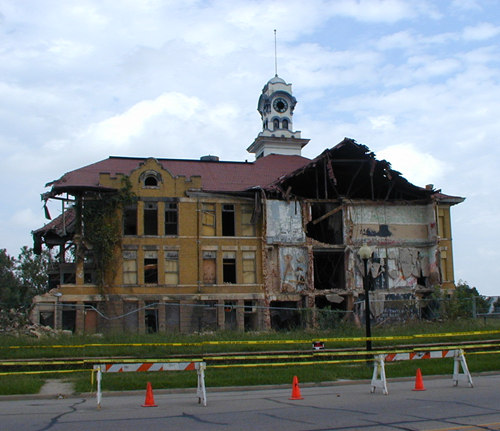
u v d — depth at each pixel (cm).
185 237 4719
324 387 2073
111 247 4528
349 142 4969
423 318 5062
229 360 2483
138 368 1720
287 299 4812
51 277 5497
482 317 4450
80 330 4272
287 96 6681
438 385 2023
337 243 5141
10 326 3925
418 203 5244
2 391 1886
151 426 1302
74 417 1450
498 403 1562
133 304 4556
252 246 4838
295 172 4928
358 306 4894
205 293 4678
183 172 5172
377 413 1435
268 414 1447
